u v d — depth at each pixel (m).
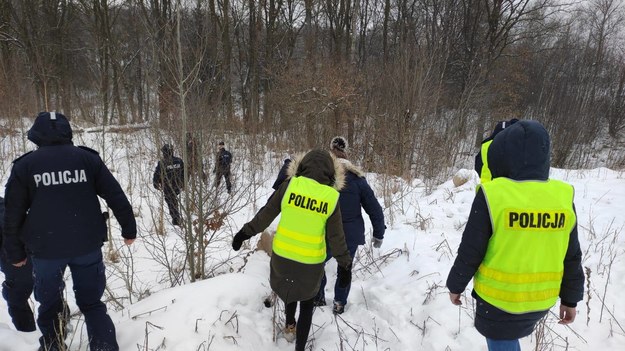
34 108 12.59
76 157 2.63
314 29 20.11
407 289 3.87
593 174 9.15
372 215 3.67
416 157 12.76
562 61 27.38
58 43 19.61
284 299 2.94
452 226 5.61
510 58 24.78
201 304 3.23
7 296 3.14
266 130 13.62
